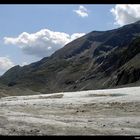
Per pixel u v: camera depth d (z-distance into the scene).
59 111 44.22
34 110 45.53
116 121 32.84
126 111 42.16
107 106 46.94
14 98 69.31
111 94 59.72
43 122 29.23
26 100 60.69
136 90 62.94
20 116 33.88
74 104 50.78
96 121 32.66
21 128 25.38
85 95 62.22
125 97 53.91
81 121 32.22
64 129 25.72
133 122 32.12
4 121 28.72
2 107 49.34
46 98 64.44
